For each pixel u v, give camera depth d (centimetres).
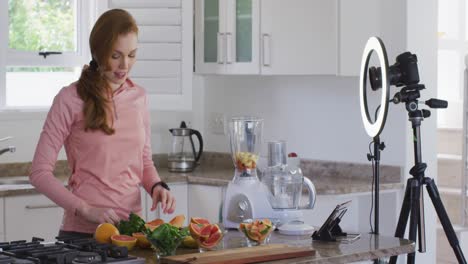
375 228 368
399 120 450
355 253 264
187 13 498
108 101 311
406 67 361
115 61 309
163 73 500
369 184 444
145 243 270
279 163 342
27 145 485
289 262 250
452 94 704
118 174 317
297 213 316
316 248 272
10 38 494
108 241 269
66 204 299
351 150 473
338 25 445
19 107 495
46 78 510
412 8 443
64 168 495
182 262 243
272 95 510
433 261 464
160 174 488
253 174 317
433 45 455
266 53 470
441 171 637
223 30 489
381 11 447
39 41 505
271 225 279
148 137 332
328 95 482
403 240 286
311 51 455
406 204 366
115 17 307
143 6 498
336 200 450
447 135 659
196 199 476
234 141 326
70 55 514
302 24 457
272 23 468
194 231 266
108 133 312
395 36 446
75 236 288
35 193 431
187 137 524
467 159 580
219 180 460
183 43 500
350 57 446
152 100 501
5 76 488
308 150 493
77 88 311
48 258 239
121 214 317
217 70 495
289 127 502
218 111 543
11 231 425
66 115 309
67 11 514
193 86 548
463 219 584
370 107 462
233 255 251
